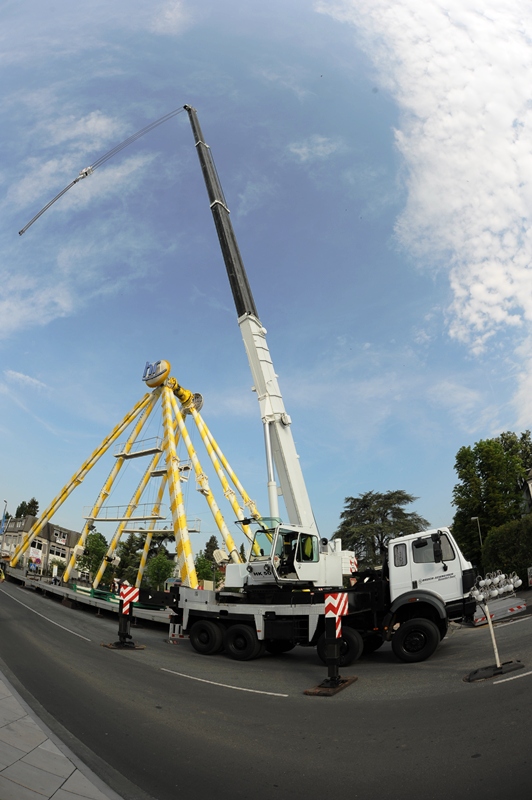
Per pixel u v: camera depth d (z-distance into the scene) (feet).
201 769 18.58
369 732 22.11
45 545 277.85
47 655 40.24
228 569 52.60
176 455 94.53
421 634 38.47
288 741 21.58
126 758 19.44
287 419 57.21
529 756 17.30
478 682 28.63
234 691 31.68
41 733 20.39
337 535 134.92
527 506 161.38
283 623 44.52
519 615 60.13
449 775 16.81
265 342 61.87
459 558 40.32
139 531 111.04
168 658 44.57
